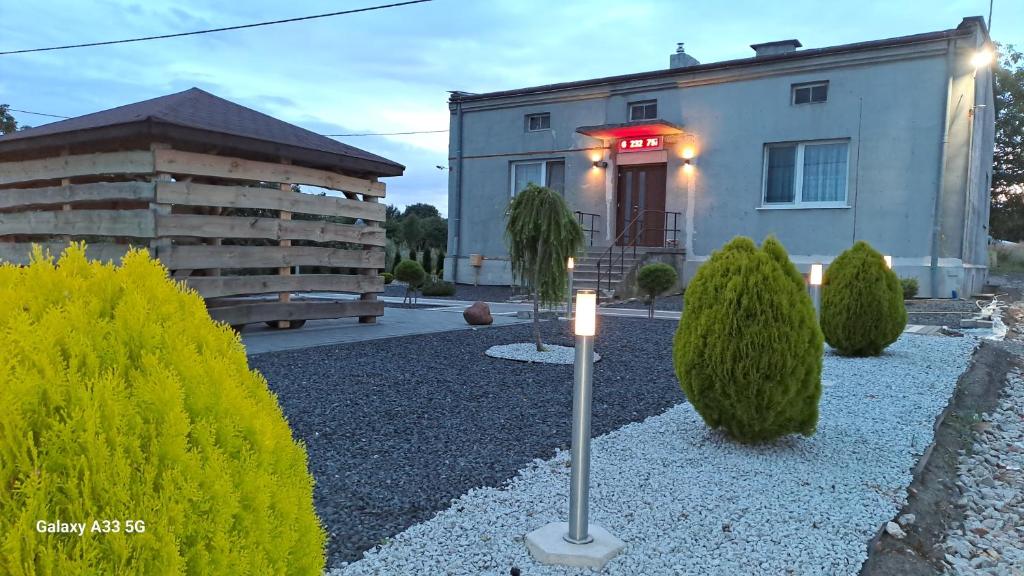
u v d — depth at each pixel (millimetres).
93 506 1040
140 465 1108
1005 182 28391
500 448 3996
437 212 46844
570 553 2537
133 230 7168
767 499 3236
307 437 4164
